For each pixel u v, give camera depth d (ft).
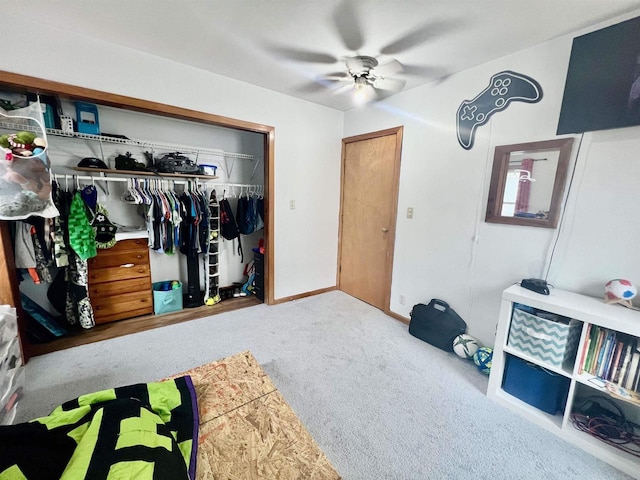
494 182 6.84
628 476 4.37
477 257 7.44
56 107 7.63
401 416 5.44
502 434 5.10
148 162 9.83
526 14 5.05
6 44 5.60
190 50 6.83
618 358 4.65
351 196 11.35
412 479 4.26
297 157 10.29
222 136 11.45
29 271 7.06
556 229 5.99
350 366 6.96
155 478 2.51
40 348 7.35
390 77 7.63
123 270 8.79
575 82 5.51
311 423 5.21
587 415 5.31
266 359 7.14
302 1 4.96
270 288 10.49
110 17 5.60
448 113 7.75
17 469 2.64
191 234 9.66
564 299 5.34
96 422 3.00
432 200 8.37
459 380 6.55
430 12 5.11
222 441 3.31
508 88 6.51
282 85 8.84
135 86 6.98
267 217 10.08
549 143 5.89
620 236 5.24
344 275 12.11
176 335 8.20
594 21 5.16
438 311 8.11
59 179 8.36
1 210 5.74
